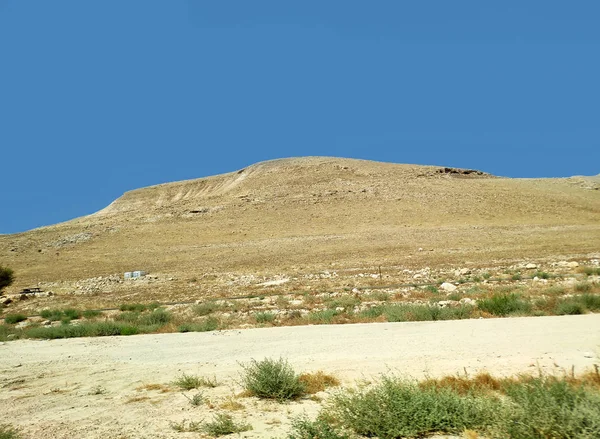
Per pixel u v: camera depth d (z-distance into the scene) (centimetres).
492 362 969
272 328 1731
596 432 568
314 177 12225
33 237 9300
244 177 14712
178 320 2281
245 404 832
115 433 715
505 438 603
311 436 638
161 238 8550
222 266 5900
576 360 940
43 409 880
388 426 650
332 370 1009
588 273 2961
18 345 1788
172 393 934
